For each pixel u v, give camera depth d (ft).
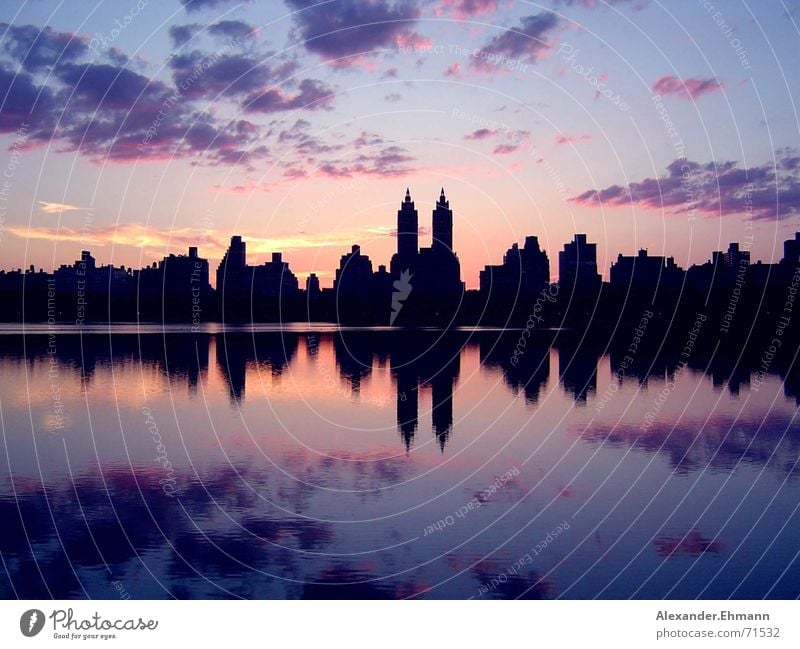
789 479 56.59
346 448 66.80
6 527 46.34
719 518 48.29
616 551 43.24
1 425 75.46
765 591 38.45
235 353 154.20
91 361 135.13
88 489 53.78
